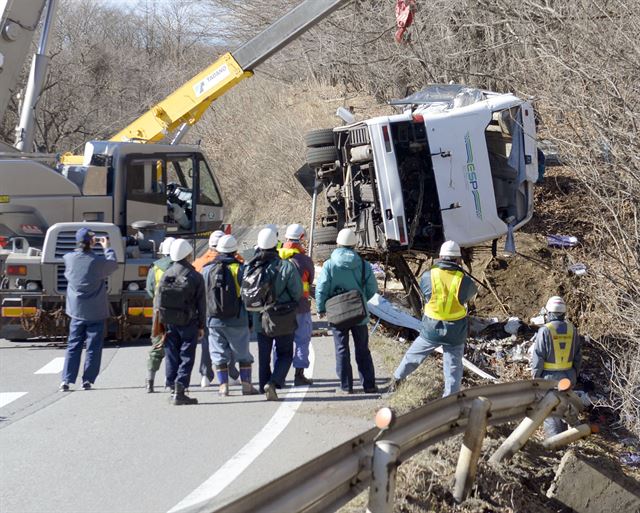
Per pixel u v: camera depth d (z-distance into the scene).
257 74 70.12
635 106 22.92
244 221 57.84
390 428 11.13
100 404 18.98
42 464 14.84
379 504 10.74
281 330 18.81
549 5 29.64
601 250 25.44
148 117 33.06
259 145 59.72
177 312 18.55
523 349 28.52
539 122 31.50
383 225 27.69
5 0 29.19
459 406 14.02
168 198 31.20
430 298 18.78
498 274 33.28
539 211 37.16
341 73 59.03
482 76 39.53
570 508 16.56
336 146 29.28
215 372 21.64
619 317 24.56
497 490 15.45
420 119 27.47
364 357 19.69
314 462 9.88
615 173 22.89
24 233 27.56
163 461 14.93
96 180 28.27
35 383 21.25
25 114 30.50
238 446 15.74
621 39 24.00
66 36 83.12
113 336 27.20
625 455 21.97
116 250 25.81
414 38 43.97
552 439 17.42
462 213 27.64
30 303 25.41
